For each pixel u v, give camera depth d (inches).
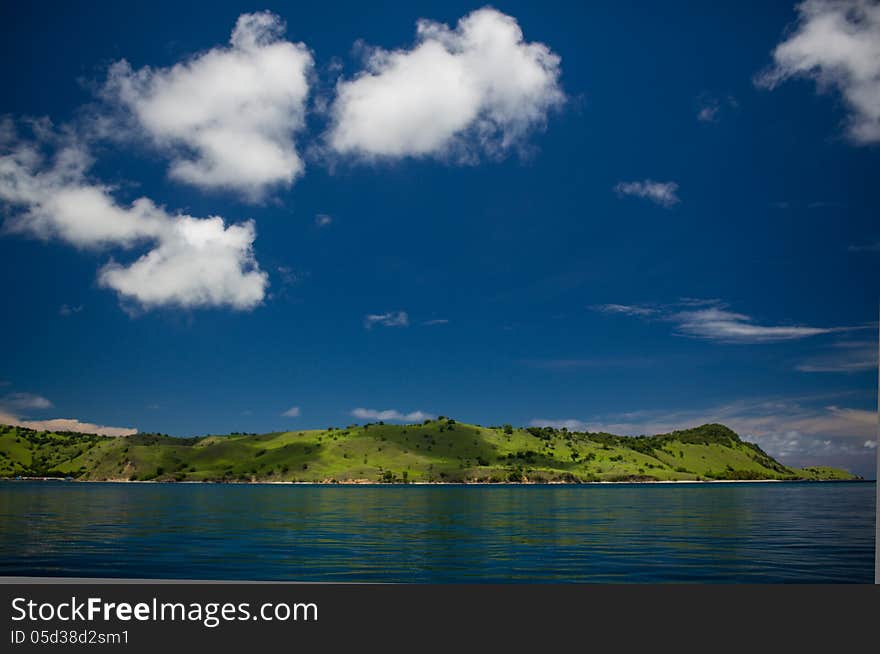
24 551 1588.3
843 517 2938.0
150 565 1347.2
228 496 6072.8
